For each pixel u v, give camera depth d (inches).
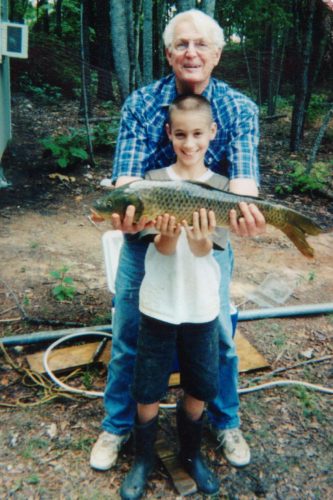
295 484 103.0
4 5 328.2
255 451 110.8
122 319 99.6
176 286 85.7
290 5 452.4
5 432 112.0
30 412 118.3
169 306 86.6
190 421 97.2
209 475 101.0
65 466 104.3
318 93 557.3
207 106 85.8
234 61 597.9
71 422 116.0
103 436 106.3
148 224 79.4
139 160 96.0
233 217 79.5
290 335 156.8
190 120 83.8
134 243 95.2
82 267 195.6
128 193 75.5
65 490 99.0
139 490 96.7
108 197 77.0
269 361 143.5
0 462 104.3
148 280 88.0
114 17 415.5
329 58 537.6
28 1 760.3
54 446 109.1
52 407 120.5
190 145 85.6
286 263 212.5
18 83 516.1
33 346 143.4
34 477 100.9
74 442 110.5
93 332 144.8
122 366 102.0
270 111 510.0
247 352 142.9
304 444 113.3
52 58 531.5
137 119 96.1
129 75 414.6
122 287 98.3
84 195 286.2
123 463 106.0
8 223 237.1
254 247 227.3
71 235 228.8
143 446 97.7
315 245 236.2
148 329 88.5
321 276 202.7
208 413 111.0
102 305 167.8
